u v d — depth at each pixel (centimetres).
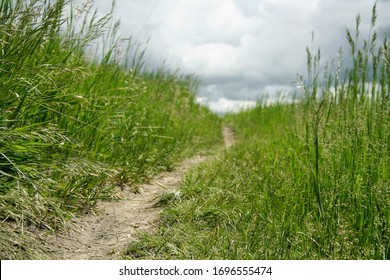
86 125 417
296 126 620
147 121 612
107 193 404
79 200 373
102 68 491
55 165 333
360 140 380
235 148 722
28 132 313
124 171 460
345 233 306
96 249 307
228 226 345
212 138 971
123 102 505
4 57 321
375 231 295
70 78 399
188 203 378
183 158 679
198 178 439
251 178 453
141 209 396
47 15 325
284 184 396
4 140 307
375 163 356
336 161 374
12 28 305
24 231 300
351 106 427
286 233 305
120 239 326
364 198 330
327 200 339
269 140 738
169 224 354
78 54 425
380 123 391
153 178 512
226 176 474
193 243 307
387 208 303
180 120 837
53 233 312
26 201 292
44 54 370
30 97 341
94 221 352
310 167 369
